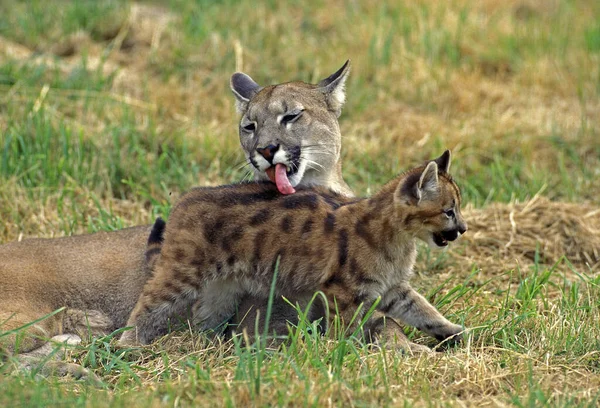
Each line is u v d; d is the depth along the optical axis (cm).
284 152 1133
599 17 2155
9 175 1427
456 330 1026
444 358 948
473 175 1566
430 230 998
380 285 998
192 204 1034
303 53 1892
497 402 844
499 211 1408
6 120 1562
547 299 1140
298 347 947
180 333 1029
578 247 1341
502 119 1705
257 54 1883
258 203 1023
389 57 1891
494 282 1248
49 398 830
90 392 865
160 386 872
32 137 1519
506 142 1650
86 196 1409
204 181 1490
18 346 945
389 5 2127
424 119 1716
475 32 2031
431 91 1805
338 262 982
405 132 1662
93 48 1875
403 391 871
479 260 1302
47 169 1439
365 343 988
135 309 1030
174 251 1021
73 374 929
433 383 907
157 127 1602
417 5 2111
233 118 1666
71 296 1059
